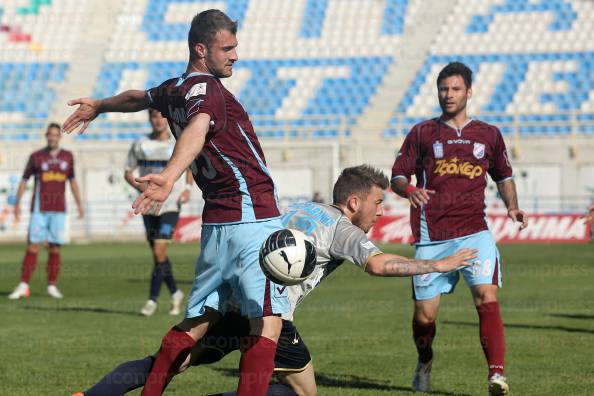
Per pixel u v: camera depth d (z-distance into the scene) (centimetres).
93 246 7538
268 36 10031
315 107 9300
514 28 9744
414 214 1928
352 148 8450
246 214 1359
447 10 10000
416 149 1936
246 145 1366
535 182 8162
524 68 9388
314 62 9706
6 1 10350
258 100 9388
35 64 9806
